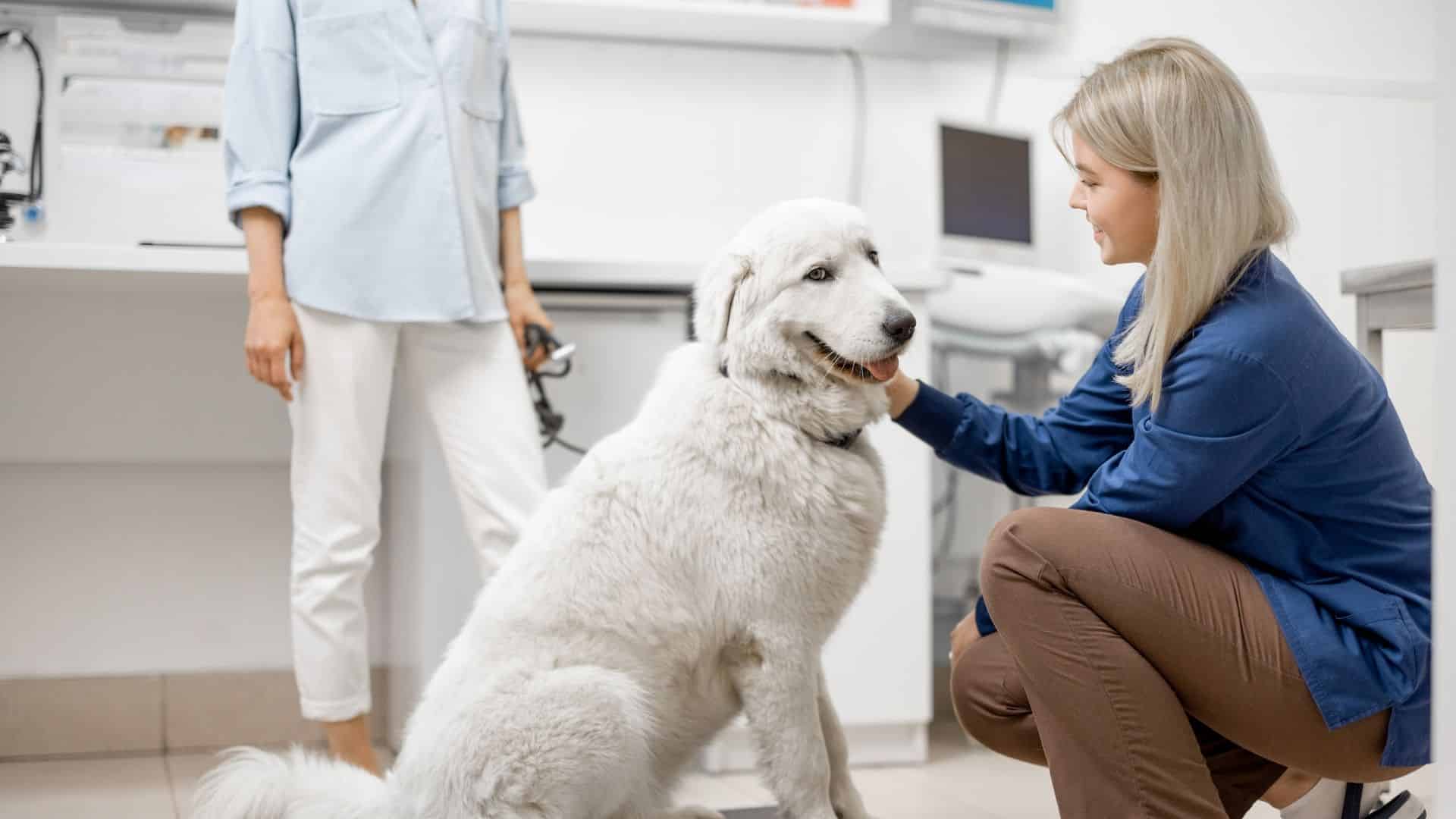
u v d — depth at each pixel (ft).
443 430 6.85
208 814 5.01
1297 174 12.28
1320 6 12.35
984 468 5.50
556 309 7.83
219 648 9.14
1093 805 4.42
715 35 10.68
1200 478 4.28
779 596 5.03
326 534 6.65
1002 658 5.10
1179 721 4.37
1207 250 4.25
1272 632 4.31
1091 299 10.21
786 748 5.06
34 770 8.29
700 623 5.07
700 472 5.08
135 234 8.47
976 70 11.67
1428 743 4.29
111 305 8.66
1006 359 11.12
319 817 5.04
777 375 5.18
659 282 7.88
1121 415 5.31
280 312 6.44
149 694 8.90
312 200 6.48
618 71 10.64
